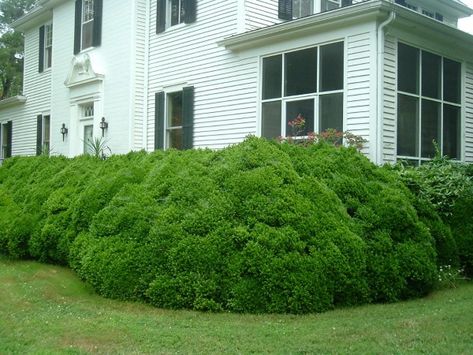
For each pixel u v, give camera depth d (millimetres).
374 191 6652
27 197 8555
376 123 9141
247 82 11500
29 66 20766
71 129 16578
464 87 11320
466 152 11367
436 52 10477
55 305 5531
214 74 12367
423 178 7758
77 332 4625
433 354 4133
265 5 12367
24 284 6258
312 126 10109
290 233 5477
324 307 5383
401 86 9680
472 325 4883
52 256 7305
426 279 6148
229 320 5000
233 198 5797
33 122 20234
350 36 9523
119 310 5375
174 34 13570
